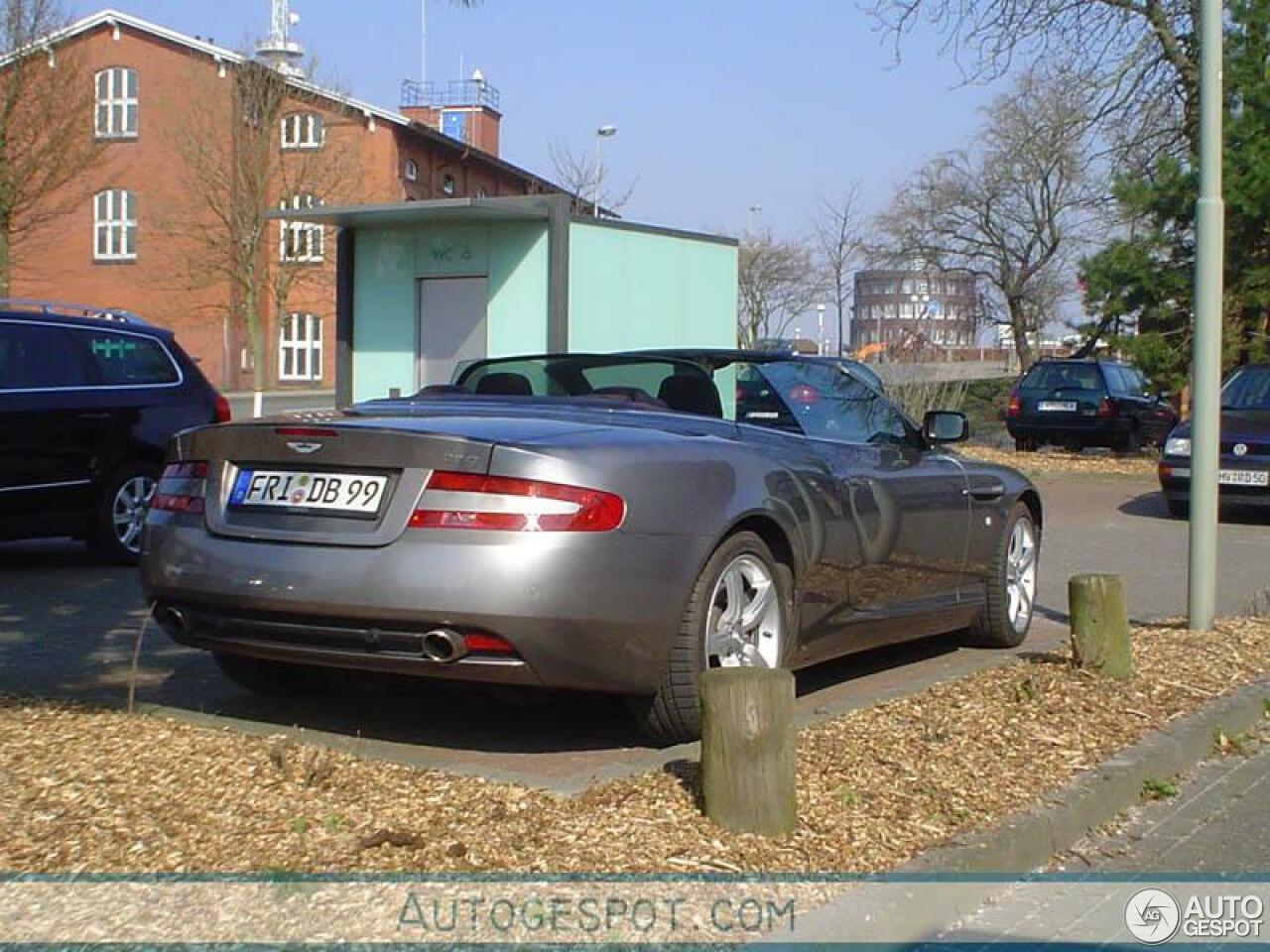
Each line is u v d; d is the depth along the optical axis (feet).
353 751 17.97
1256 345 72.90
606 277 60.85
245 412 126.72
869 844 15.44
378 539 16.89
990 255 150.61
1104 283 79.25
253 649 17.87
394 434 17.13
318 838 14.52
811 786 16.87
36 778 16.02
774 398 23.16
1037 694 22.13
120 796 15.53
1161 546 44.86
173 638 18.72
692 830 15.14
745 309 151.23
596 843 14.69
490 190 174.29
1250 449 50.14
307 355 160.66
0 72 81.46
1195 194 71.77
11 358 33.96
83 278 154.92
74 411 34.60
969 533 24.90
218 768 16.62
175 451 19.01
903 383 87.61
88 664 23.44
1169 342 78.07
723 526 18.20
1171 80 73.97
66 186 107.76
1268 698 23.79
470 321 60.95
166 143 149.07
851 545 21.11
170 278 150.51
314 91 131.13
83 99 86.12
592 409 21.16
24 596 30.81
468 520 16.65
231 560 17.57
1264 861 17.51
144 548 18.86
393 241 62.18
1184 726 21.50
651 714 18.13
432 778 16.53
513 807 15.56
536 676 16.72
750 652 19.12
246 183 129.39
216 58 133.18
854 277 155.94
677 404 23.73
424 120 195.00
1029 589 27.35
